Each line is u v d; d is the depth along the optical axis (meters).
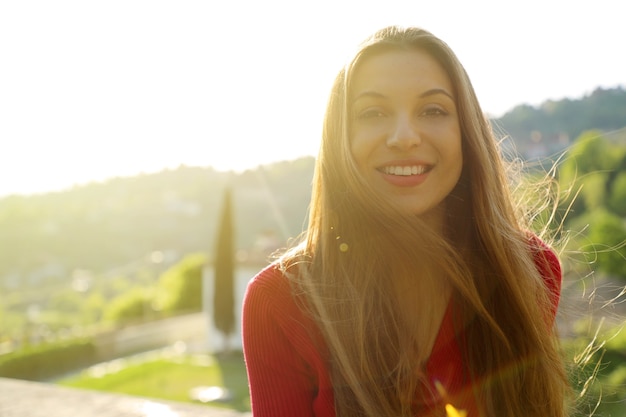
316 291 1.29
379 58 1.28
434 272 1.33
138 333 24.81
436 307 1.34
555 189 1.65
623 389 1.66
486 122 1.41
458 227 1.41
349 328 1.27
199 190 74.31
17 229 70.00
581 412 1.56
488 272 1.36
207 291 24.34
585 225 1.68
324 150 1.32
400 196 1.29
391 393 1.26
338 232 1.30
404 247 1.26
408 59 1.28
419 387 1.30
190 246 68.88
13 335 21.09
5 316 37.84
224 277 22.30
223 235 22.44
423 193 1.29
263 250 24.05
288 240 1.63
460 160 1.33
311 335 1.29
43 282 58.66
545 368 1.36
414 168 1.28
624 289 1.63
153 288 40.50
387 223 1.25
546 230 1.64
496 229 1.35
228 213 22.59
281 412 1.30
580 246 1.66
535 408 1.35
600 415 1.58
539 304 1.41
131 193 76.25
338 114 1.31
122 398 4.08
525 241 1.45
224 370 17.83
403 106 1.27
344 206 1.29
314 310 1.28
